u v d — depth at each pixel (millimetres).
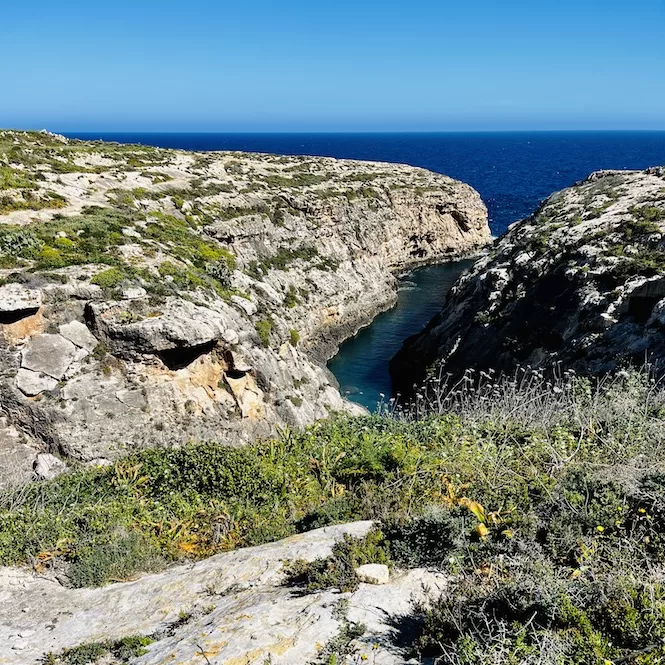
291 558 8305
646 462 9359
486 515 7359
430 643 5438
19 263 23359
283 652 5668
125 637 7051
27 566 9820
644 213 34500
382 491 10633
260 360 26547
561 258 34906
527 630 5043
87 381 20953
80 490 13086
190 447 14375
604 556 6379
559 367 26922
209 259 34000
